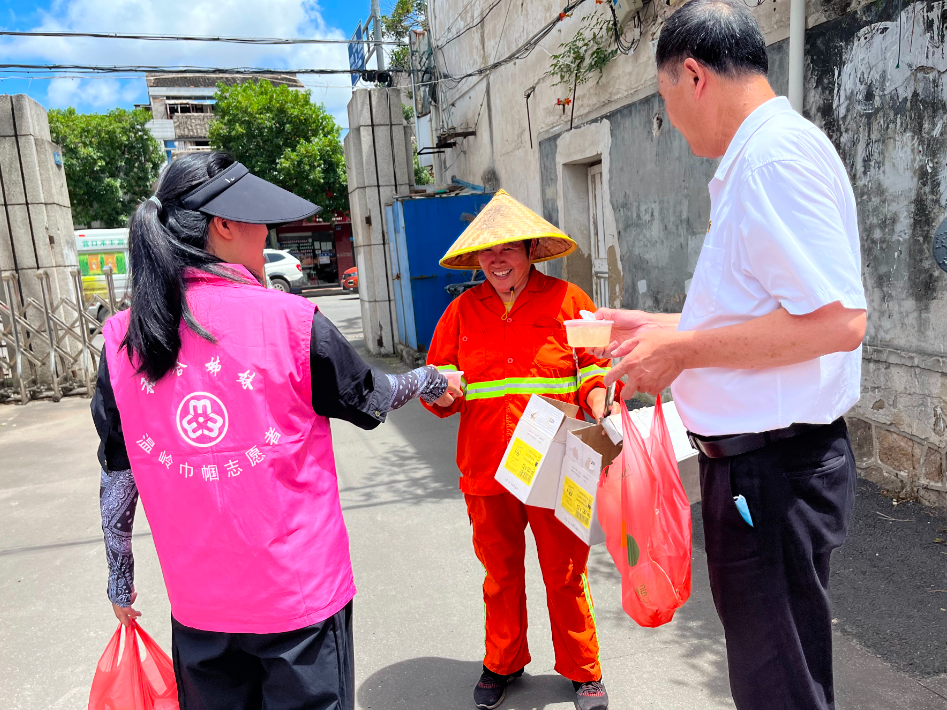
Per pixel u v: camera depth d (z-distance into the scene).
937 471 3.52
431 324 8.70
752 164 1.27
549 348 2.21
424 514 4.20
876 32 3.54
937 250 3.37
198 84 32.81
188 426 1.33
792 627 1.38
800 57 3.91
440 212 8.49
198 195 1.40
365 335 10.64
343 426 6.42
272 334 1.33
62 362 8.84
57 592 3.52
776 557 1.36
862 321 1.20
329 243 29.94
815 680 1.40
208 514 1.34
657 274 5.83
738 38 1.34
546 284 2.25
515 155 8.87
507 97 8.91
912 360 3.58
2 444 6.62
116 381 1.39
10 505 4.87
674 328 1.84
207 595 1.38
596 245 7.43
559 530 2.17
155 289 1.32
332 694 1.44
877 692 2.28
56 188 8.79
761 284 1.28
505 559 2.31
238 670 1.47
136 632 1.74
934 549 3.16
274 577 1.35
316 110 23.89
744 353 1.26
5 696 2.66
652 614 1.63
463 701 2.46
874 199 3.71
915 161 3.42
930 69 3.27
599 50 6.18
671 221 5.52
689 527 1.65
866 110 3.66
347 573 1.49
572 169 7.41
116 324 1.43
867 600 2.83
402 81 18.89
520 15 8.16
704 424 1.41
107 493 1.54
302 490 1.39
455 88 11.45
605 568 3.43
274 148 23.33
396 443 5.77
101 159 22.41
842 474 1.38
